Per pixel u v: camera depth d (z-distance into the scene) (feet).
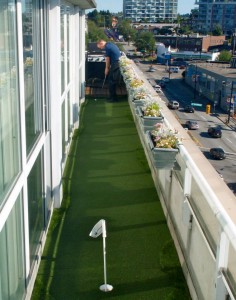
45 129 24.27
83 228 23.20
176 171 20.66
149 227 22.80
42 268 19.61
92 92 61.72
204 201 15.76
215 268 14.11
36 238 20.33
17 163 16.43
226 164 98.99
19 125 16.49
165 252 20.42
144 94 31.81
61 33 31.17
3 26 13.96
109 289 17.63
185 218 18.02
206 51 328.70
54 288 18.15
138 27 487.20
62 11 32.32
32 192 19.51
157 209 24.84
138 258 19.97
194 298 16.67
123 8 651.25
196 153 20.63
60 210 25.30
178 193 20.26
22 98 16.55
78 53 48.78
